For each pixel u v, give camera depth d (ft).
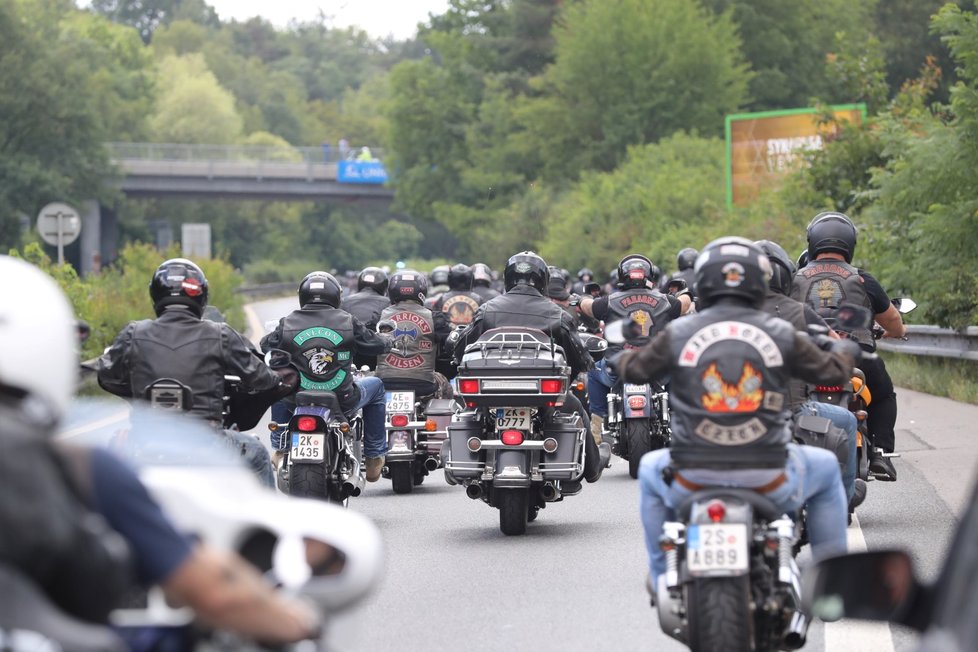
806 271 103.76
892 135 263.49
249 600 32.45
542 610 84.48
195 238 598.75
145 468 43.70
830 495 68.39
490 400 107.55
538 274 114.32
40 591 30.09
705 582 59.31
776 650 63.31
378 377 132.36
